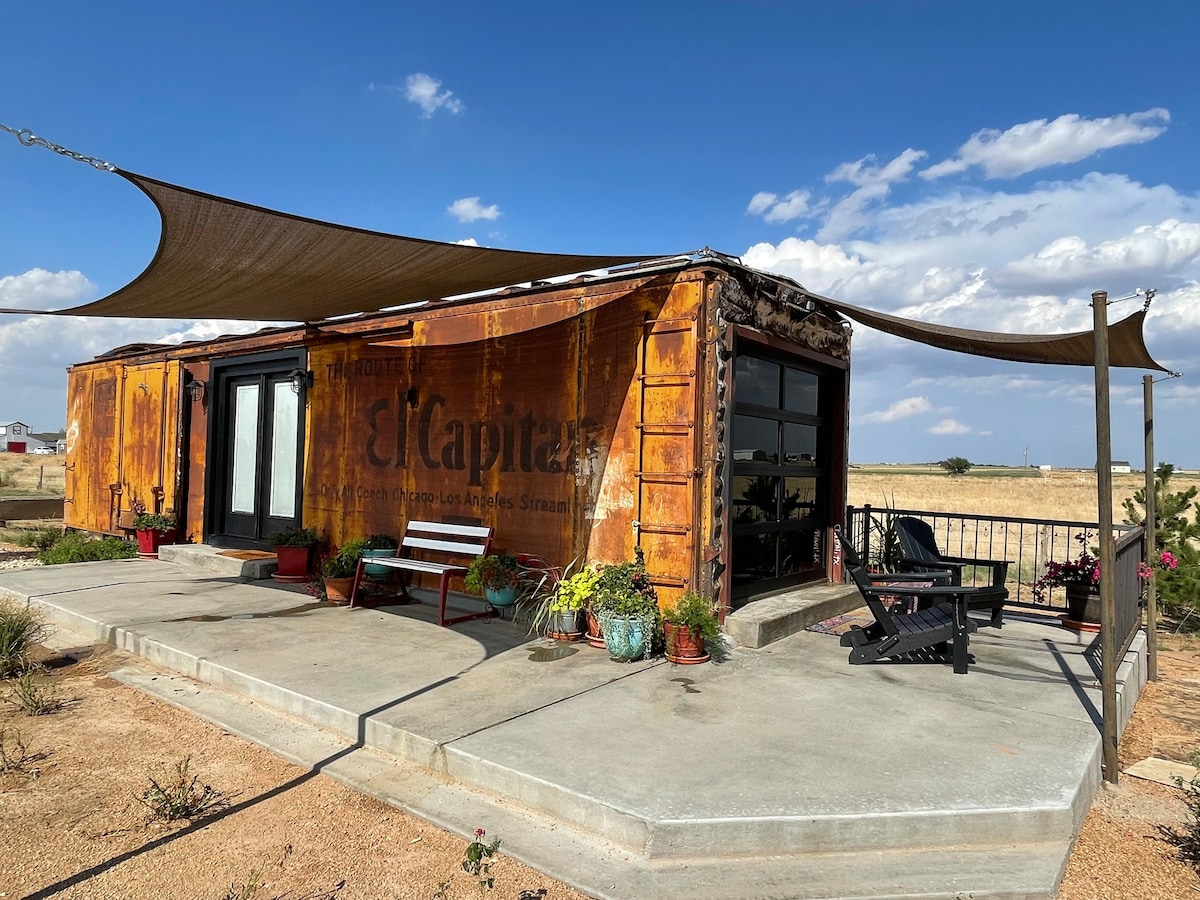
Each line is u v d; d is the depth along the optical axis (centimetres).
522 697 472
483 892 296
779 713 448
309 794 378
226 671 527
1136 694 587
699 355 609
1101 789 410
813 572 821
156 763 413
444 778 389
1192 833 351
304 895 293
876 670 546
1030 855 325
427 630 651
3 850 322
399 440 834
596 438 669
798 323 745
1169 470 929
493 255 543
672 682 508
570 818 341
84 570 946
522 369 730
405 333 833
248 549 1019
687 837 315
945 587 557
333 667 535
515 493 730
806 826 320
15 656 575
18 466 4766
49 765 409
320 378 924
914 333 671
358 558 769
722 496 615
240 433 1066
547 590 684
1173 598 882
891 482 4625
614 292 660
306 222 467
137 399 1200
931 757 386
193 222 470
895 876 307
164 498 1136
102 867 310
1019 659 585
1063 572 713
